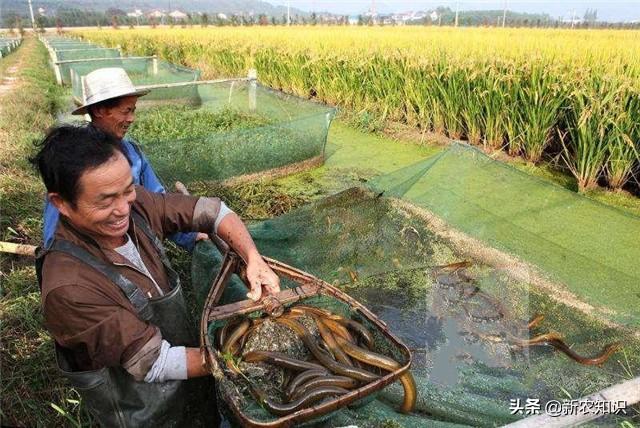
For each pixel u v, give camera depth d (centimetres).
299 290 260
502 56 849
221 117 926
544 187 440
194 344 242
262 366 231
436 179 454
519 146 783
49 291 182
